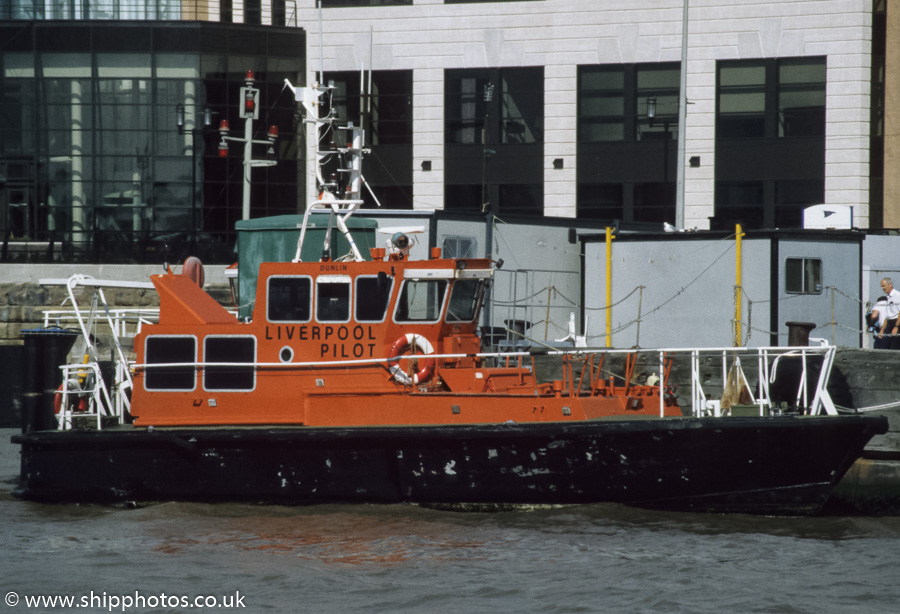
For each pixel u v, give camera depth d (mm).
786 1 112500
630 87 116438
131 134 114250
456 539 41500
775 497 43812
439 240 70375
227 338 48188
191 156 115000
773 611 33031
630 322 66812
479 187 120312
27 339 53594
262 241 65688
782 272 64500
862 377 50656
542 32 118375
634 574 36844
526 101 119250
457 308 48125
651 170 116375
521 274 74062
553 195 118625
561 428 43719
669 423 43406
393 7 120812
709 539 41469
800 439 43094
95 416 50875
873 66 112125
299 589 35469
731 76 114438
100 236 113938
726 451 43312
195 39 114500
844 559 38781
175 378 48594
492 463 44688
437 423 45656
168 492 48219
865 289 74688
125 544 41656
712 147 114875
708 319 65750
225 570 37750
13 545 41656
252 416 47719
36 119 113375
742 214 114688
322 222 64250
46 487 49656
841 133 111438
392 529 43125
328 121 51438
